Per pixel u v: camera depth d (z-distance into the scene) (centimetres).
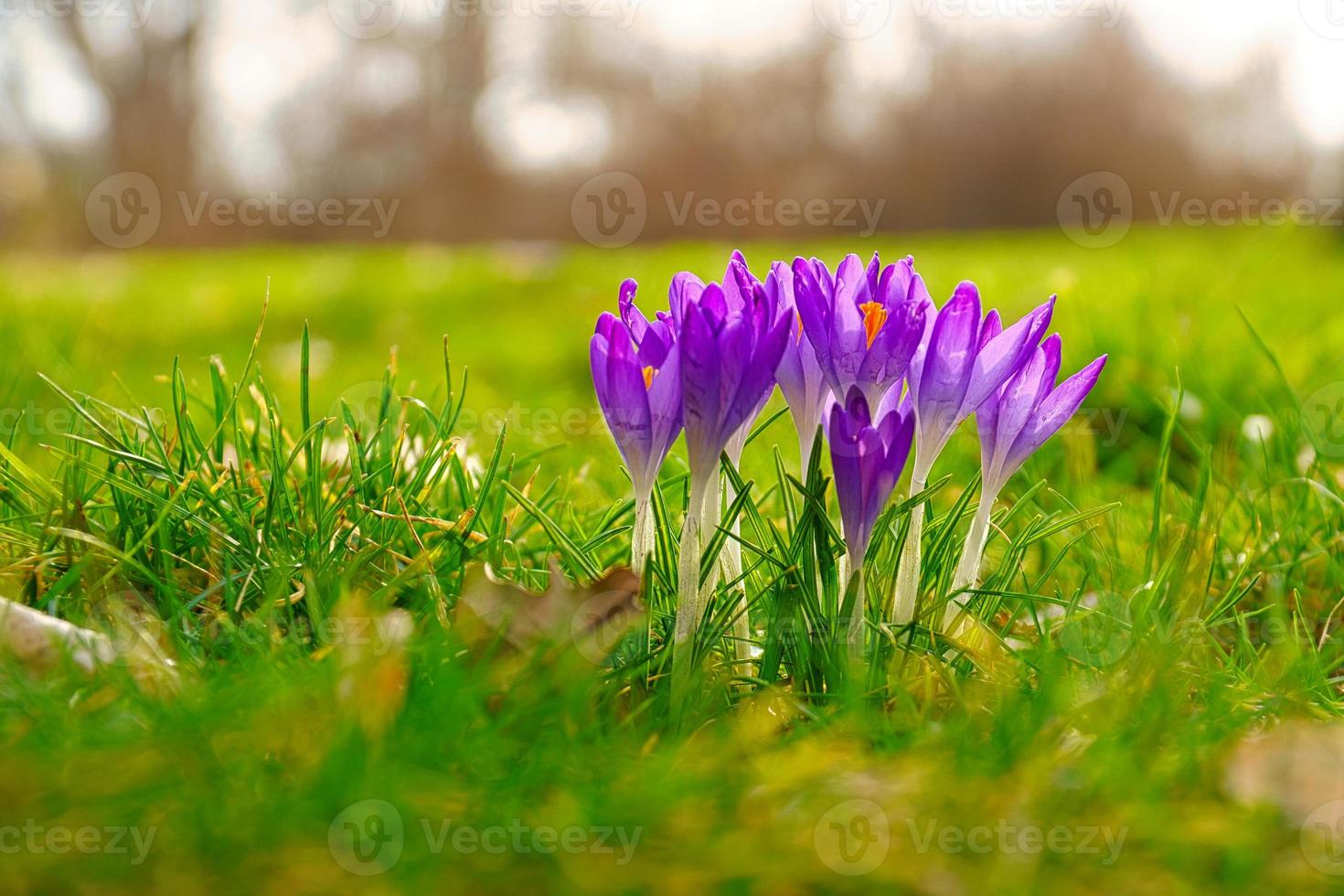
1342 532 94
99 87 660
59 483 90
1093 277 253
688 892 69
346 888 69
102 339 197
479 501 86
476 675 77
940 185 794
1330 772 74
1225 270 207
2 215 563
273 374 190
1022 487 102
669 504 98
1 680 75
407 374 188
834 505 102
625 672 79
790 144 768
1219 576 93
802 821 71
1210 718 77
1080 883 70
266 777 72
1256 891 70
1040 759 74
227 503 87
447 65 703
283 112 690
